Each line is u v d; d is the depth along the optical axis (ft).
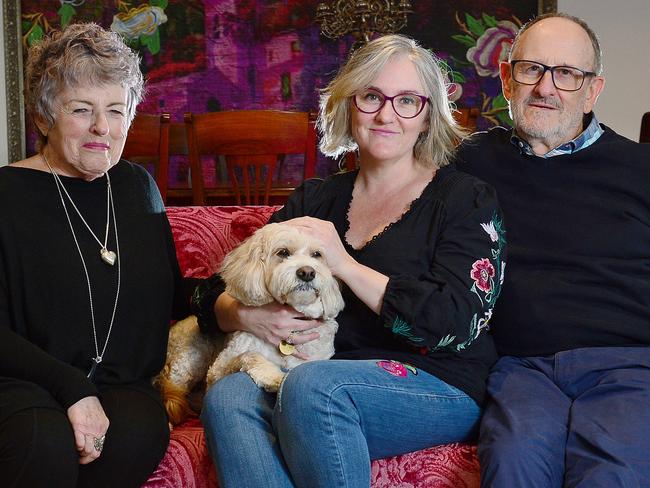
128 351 6.22
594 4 14.55
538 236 6.72
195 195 11.24
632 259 6.60
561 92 6.86
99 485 5.48
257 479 5.33
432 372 5.98
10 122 14.61
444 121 6.76
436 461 5.81
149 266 6.39
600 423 5.43
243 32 14.60
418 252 6.23
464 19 14.52
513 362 6.46
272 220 7.11
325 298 6.14
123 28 14.58
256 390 5.83
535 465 5.24
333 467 5.25
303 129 11.12
